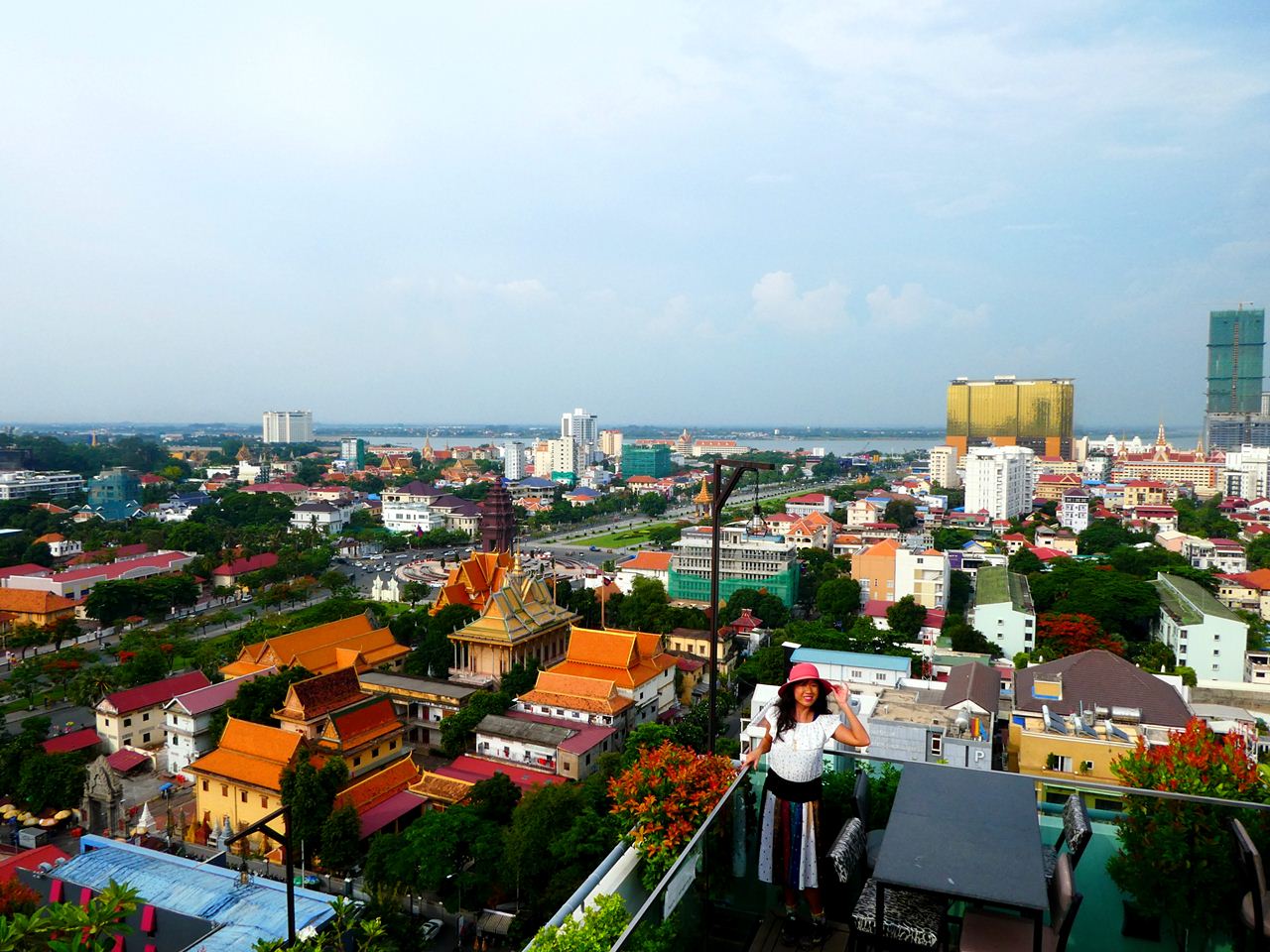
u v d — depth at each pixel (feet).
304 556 640.17
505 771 276.00
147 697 319.88
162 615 512.63
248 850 241.96
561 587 467.93
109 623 495.00
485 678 364.79
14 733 333.62
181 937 182.70
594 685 310.45
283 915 183.73
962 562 612.70
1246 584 524.11
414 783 255.91
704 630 418.51
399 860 202.18
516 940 198.39
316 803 226.38
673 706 349.61
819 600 494.59
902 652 354.13
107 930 70.69
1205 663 373.61
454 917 207.82
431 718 330.95
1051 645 387.96
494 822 221.25
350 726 272.72
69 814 260.01
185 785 291.79
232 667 347.56
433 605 440.45
